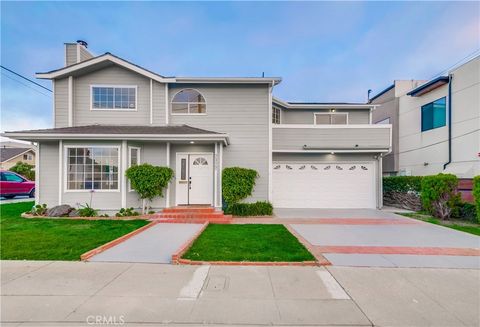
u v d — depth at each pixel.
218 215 9.71
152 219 9.34
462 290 3.88
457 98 12.34
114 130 10.36
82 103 11.54
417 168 15.02
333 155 13.28
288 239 6.68
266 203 11.02
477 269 4.75
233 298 3.58
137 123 11.60
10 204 13.66
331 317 3.12
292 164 13.30
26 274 4.39
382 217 10.35
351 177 13.25
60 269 4.64
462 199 10.61
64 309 3.28
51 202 10.38
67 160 9.98
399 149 16.61
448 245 6.33
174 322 3.02
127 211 9.85
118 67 11.64
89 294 3.68
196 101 11.83
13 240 6.47
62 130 10.22
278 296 3.65
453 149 12.52
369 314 3.20
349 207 13.19
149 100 11.59
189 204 10.98
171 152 11.02
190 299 3.55
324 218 10.10
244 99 11.72
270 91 11.70
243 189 10.45
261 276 4.35
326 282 4.13
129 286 3.95
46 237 6.77
